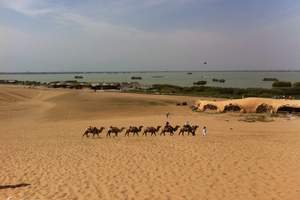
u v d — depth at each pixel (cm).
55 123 4638
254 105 5628
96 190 1577
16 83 18862
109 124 4297
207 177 1759
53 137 3288
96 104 6806
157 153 2333
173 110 6175
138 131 3331
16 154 2392
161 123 4303
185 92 10619
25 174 1862
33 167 2011
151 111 6038
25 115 5581
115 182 1692
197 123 4275
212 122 4381
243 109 5641
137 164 2038
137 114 5675
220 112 5725
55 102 7412
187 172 1853
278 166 1953
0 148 2655
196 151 2378
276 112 5425
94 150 2495
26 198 1483
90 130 3225
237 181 1688
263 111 5584
